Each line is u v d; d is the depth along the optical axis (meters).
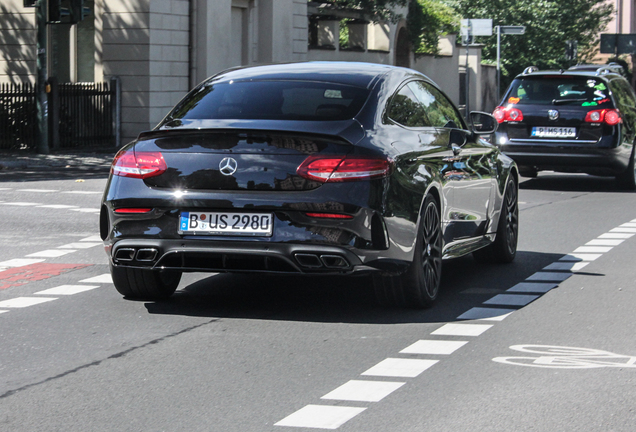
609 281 11.91
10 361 8.14
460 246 11.55
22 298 10.72
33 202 19.20
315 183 9.09
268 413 6.75
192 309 10.17
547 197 21.91
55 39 35.78
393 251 9.38
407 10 54.47
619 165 23.06
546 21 60.78
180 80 35.53
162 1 34.25
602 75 23.56
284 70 10.68
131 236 9.56
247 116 9.79
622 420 6.59
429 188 10.09
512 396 7.14
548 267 13.00
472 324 9.55
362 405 6.93
